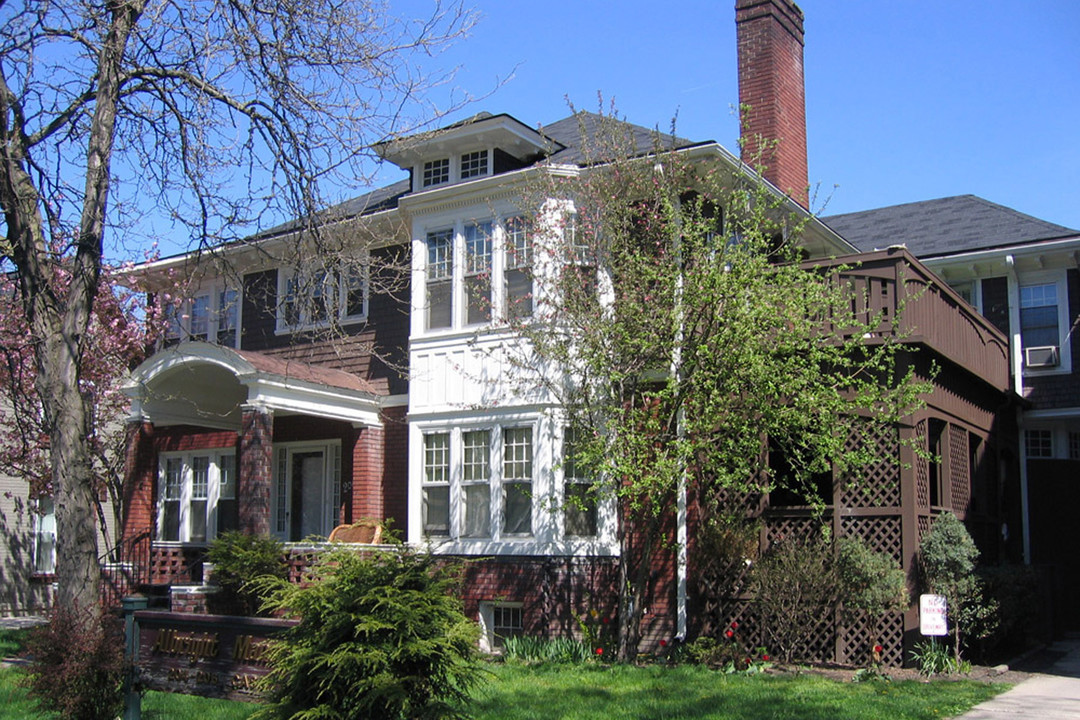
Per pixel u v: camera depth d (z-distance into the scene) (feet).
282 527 58.23
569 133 57.57
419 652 20.44
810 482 38.52
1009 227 61.62
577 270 41.24
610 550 43.98
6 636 47.14
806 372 36.58
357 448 52.90
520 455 46.42
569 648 40.50
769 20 57.67
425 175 54.95
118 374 56.18
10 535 64.95
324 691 20.58
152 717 28.60
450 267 50.44
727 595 40.60
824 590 37.24
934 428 42.96
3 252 32.86
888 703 29.40
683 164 41.63
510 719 27.96
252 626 24.08
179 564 53.67
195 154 34.09
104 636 25.59
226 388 56.24
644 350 38.04
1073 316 57.00
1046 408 57.11
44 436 49.29
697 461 38.75
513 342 46.85
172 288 54.19
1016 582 41.65
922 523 38.65
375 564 22.03
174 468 63.41
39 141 34.17
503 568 45.47
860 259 39.29
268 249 57.41
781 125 57.00
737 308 36.68
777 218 46.55
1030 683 34.45
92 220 31.48
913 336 37.55
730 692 31.81
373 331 54.90
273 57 33.99
